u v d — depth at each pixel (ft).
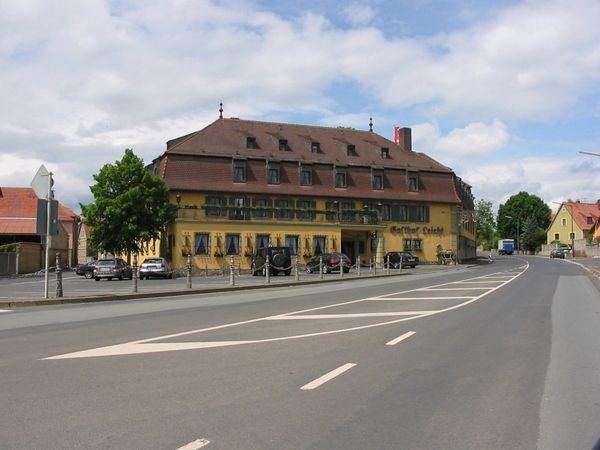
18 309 60.39
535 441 18.75
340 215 183.93
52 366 29.22
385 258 185.57
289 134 203.00
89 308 60.85
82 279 149.69
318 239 178.70
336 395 23.95
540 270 156.35
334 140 209.15
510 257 317.83
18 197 224.74
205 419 20.47
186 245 164.45
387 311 55.21
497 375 28.07
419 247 207.72
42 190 67.97
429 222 209.67
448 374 28.14
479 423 20.56
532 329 43.60
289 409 21.84
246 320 48.37
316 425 19.97
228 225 168.55
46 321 48.49
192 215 166.50
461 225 227.20
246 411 21.49
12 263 171.32
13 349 34.17
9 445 17.80
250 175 183.83
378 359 31.55
